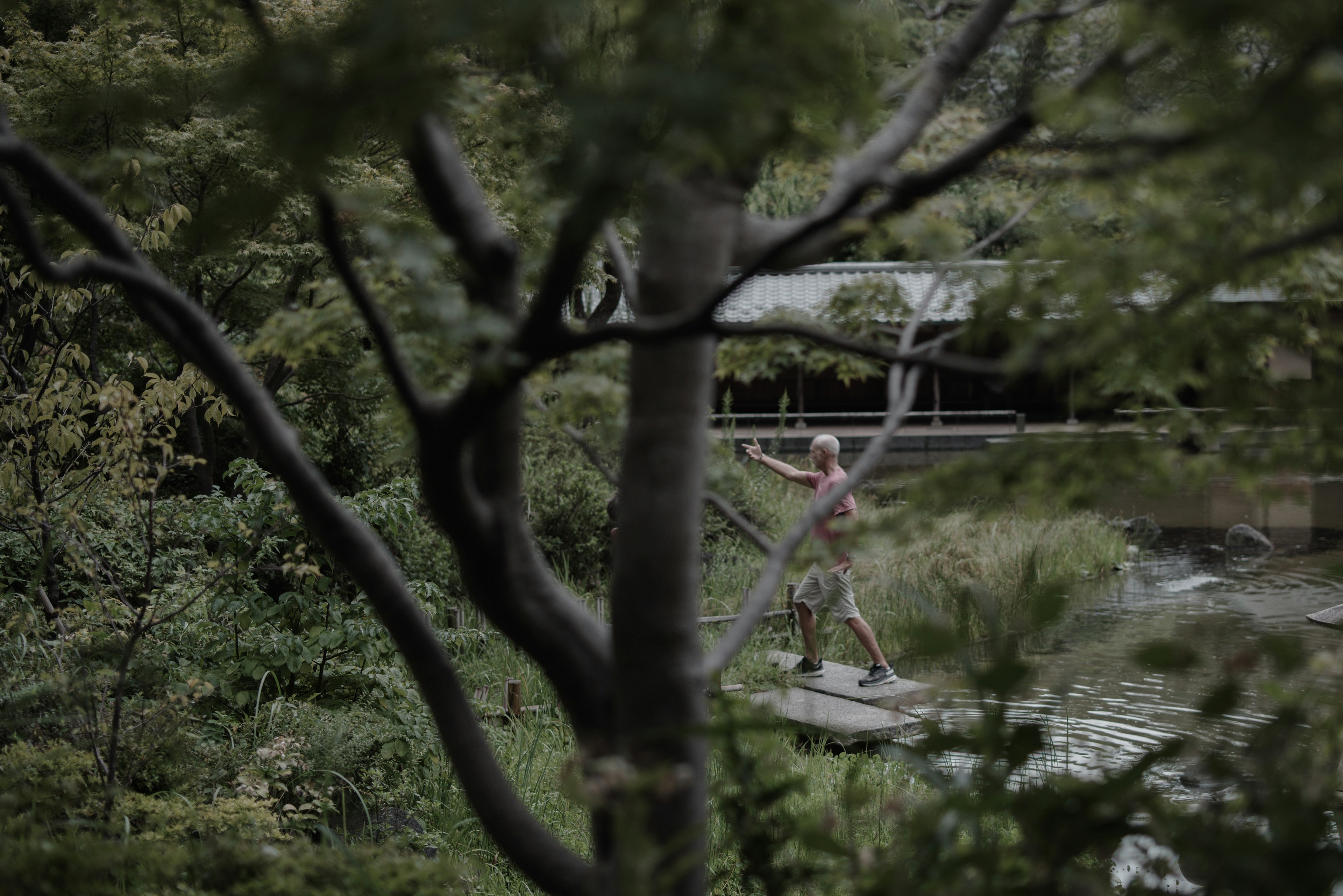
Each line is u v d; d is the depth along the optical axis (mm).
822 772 5738
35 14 9086
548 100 1751
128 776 3770
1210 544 15633
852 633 9844
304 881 2414
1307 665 1696
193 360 2082
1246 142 1290
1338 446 1975
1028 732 1636
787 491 15086
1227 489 21047
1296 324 2156
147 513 5402
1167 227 1796
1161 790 1882
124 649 4039
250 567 5988
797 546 2109
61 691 3570
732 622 9719
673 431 1877
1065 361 1762
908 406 2273
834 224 1673
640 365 1896
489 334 1597
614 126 1228
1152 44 1511
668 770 1635
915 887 1616
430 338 1927
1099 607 11094
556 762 5727
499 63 1798
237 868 2531
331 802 4691
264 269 10883
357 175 5492
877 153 1834
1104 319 1764
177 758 4121
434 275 2029
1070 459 1905
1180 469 2021
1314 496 20031
